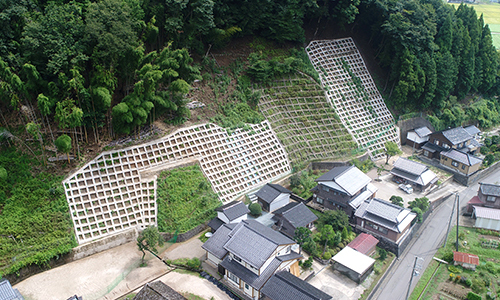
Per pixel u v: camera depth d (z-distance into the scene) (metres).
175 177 43.12
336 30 69.94
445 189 55.53
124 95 44.38
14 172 37.16
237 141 50.22
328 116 60.22
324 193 47.06
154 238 34.81
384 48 68.12
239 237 34.69
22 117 39.75
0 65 36.09
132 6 45.25
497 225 45.94
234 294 33.38
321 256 38.88
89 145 40.94
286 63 59.09
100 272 34.34
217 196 44.19
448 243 43.84
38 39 37.47
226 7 55.19
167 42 50.16
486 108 78.69
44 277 33.28
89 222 37.44
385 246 41.94
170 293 29.70
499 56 82.62
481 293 36.28
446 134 62.59
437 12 73.56
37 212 35.88
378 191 52.28
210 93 52.91
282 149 52.91
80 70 39.00
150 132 44.94
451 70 69.06
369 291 35.34
